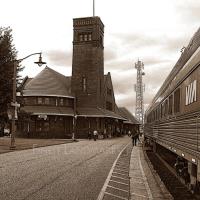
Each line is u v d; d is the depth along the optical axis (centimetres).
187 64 954
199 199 873
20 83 4353
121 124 10888
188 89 927
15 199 1005
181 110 1027
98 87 7919
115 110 10038
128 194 1119
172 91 1246
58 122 7275
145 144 4038
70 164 2008
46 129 7156
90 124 7662
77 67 7981
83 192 1126
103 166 1947
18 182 1317
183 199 1026
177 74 1140
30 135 6975
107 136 8412
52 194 1085
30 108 7138
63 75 8856
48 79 7650
